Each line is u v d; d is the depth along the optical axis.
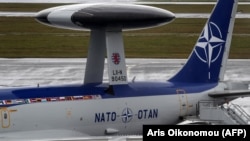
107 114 78.31
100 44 82.81
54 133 74.00
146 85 83.75
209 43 90.88
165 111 84.06
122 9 73.06
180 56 185.75
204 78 90.56
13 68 162.62
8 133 71.19
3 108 70.94
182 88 87.12
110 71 79.50
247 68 162.75
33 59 179.12
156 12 74.06
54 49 198.00
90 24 74.00
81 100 76.56
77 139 66.06
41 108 73.25
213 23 90.62
